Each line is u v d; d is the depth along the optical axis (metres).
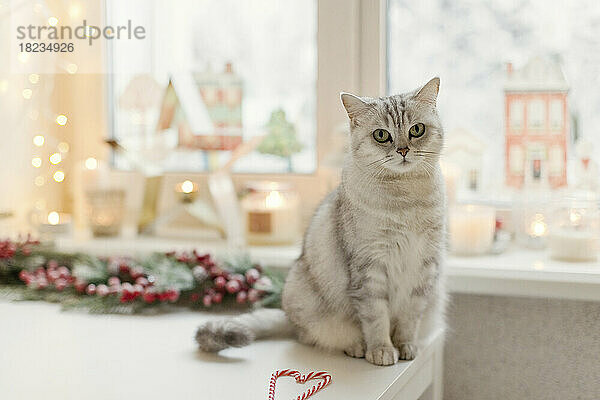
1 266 1.63
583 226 1.54
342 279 1.20
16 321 1.38
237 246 1.68
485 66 1.71
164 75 1.96
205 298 1.45
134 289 1.44
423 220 1.17
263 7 1.87
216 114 1.92
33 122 1.92
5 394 1.02
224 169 1.82
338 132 1.70
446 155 1.75
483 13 1.70
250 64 1.89
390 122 1.15
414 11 1.74
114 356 1.19
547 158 1.69
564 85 1.67
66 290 1.54
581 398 1.53
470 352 1.59
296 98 1.86
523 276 1.45
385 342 1.18
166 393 1.03
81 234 1.90
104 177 1.88
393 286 1.20
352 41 1.73
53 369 1.12
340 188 1.23
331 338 1.23
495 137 1.73
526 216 1.67
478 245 1.59
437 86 1.18
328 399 1.01
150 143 1.87
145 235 1.89
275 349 1.24
